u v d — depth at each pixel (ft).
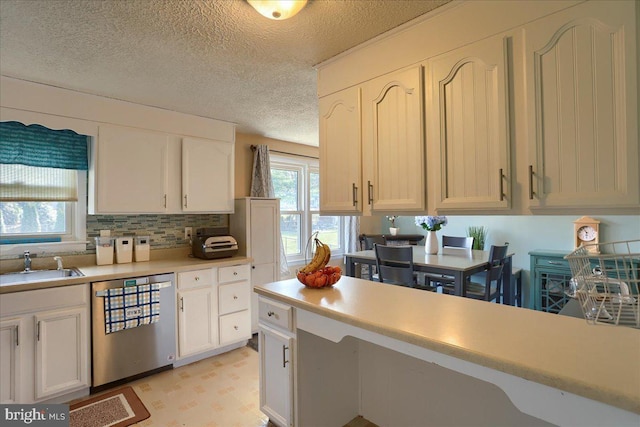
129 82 7.43
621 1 3.51
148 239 9.74
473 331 3.98
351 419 6.35
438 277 12.02
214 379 8.25
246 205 10.89
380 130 5.62
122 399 7.32
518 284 12.67
